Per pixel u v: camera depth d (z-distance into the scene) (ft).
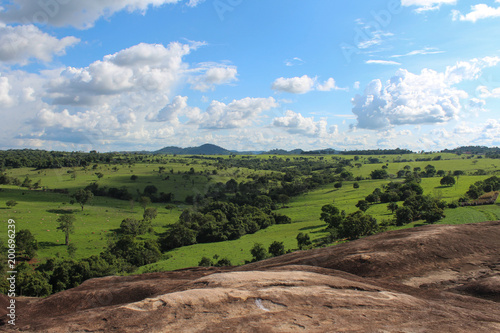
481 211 196.13
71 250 181.27
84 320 24.00
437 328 22.79
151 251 191.52
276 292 27.89
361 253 49.47
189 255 197.88
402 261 45.37
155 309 24.73
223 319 23.21
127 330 21.85
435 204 199.11
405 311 26.03
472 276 40.57
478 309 28.94
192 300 25.86
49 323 24.18
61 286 135.54
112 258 168.66
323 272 40.78
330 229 208.54
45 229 219.20
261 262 60.13
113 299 40.04
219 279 32.78
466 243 51.34
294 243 197.57
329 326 22.44
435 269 43.83
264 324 22.44
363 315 24.67
